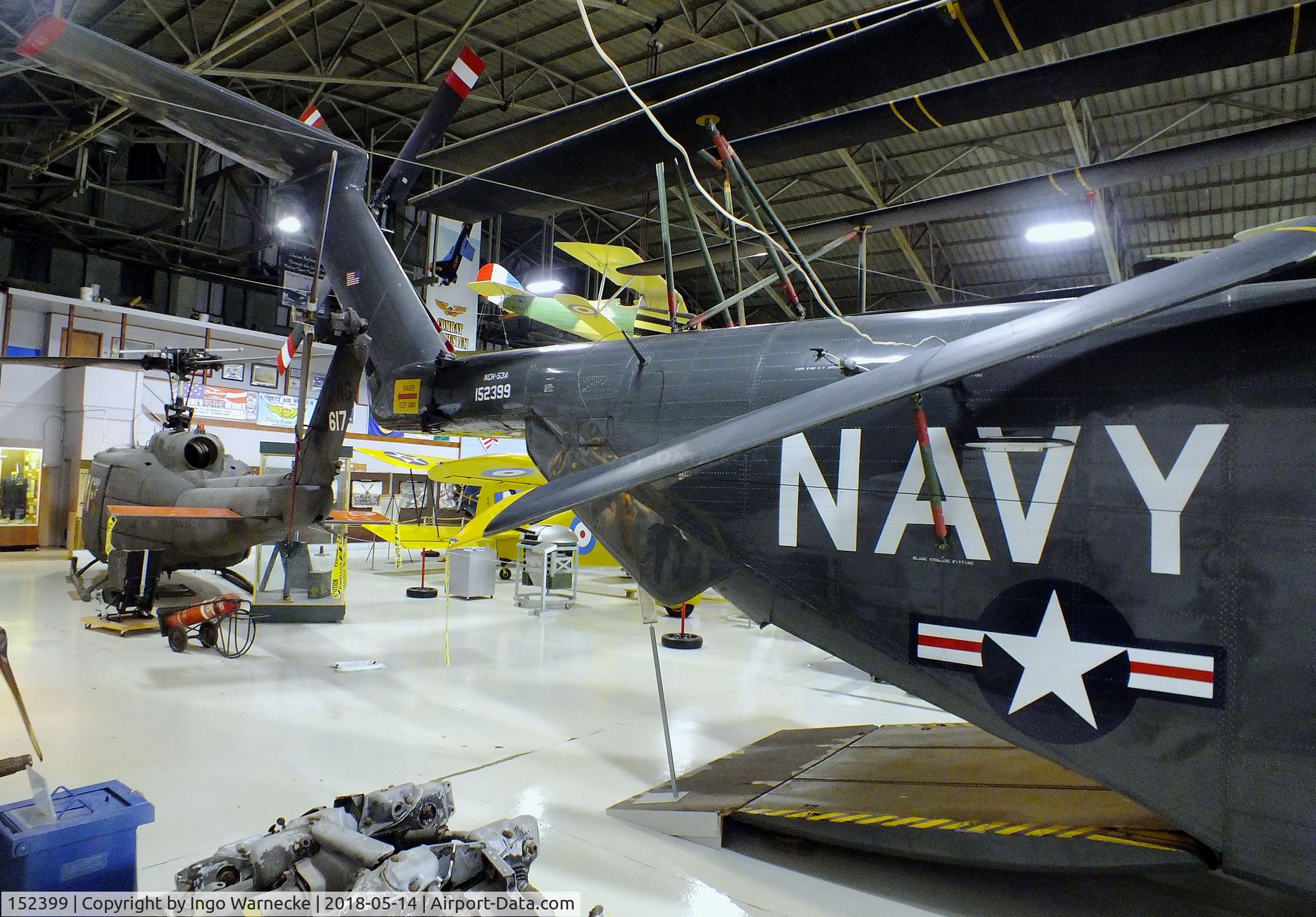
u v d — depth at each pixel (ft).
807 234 16.58
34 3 32.40
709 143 12.28
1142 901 9.27
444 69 44.88
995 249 51.98
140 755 12.86
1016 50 9.37
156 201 52.75
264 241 56.70
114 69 13.47
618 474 8.48
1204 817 7.52
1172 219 45.21
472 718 15.61
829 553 9.98
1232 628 7.42
